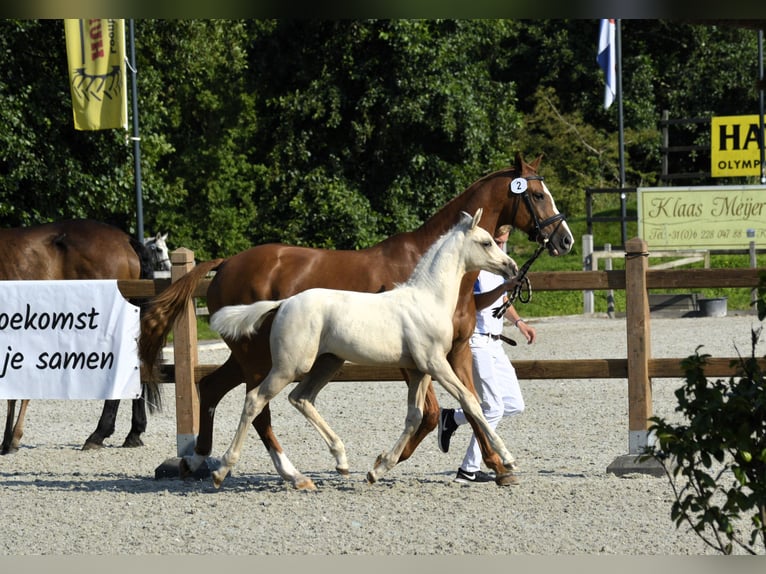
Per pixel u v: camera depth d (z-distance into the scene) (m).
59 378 9.87
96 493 8.89
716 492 8.28
